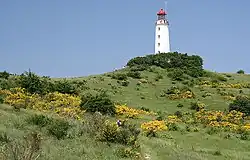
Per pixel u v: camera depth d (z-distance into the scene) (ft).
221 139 128.16
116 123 98.48
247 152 110.83
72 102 169.48
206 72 329.31
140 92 249.75
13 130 80.94
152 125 133.59
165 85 275.39
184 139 125.70
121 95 233.76
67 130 90.17
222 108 210.38
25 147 60.13
